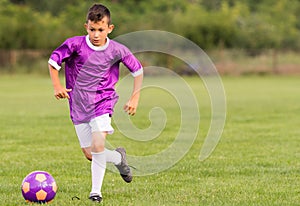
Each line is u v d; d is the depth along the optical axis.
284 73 79.94
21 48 74.94
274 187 12.77
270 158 16.86
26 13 77.50
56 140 20.97
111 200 11.38
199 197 11.70
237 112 32.09
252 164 15.88
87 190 12.37
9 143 20.19
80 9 81.06
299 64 81.12
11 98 42.50
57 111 32.81
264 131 23.56
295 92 49.03
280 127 25.00
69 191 12.26
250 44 82.06
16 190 12.36
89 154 11.74
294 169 15.07
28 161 16.45
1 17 75.75
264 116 29.89
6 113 31.53
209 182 13.38
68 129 24.30
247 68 79.56
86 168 15.23
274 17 99.19
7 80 65.69
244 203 11.11
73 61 11.52
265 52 81.12
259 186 12.87
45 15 80.94
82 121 11.46
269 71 79.81
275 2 104.12
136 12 89.31
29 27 74.62
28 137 21.77
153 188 12.65
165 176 14.16
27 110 33.41
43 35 75.06
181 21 79.88
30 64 75.06
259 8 102.88
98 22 11.09
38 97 43.34
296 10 104.44
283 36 86.50
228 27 80.44
